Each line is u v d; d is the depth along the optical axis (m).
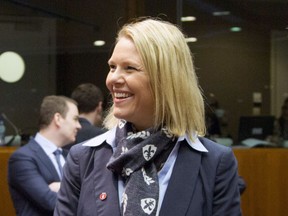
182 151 1.37
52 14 6.17
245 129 4.79
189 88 1.36
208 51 5.54
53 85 6.41
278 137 4.68
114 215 1.30
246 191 4.26
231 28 5.59
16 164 2.81
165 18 2.67
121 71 1.35
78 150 1.44
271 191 4.27
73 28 6.23
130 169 1.33
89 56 6.08
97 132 3.38
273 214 4.26
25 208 2.80
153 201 1.29
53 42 6.34
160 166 1.35
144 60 1.33
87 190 1.36
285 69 5.87
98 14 5.76
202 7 5.32
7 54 6.21
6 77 6.20
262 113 5.80
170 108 1.34
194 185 1.33
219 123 4.98
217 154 1.39
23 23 6.36
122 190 1.34
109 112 1.51
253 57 5.80
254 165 4.28
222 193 1.36
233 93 5.76
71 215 1.39
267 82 5.84
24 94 6.36
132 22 1.48
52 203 2.70
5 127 5.28
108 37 5.74
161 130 1.36
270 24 5.64
